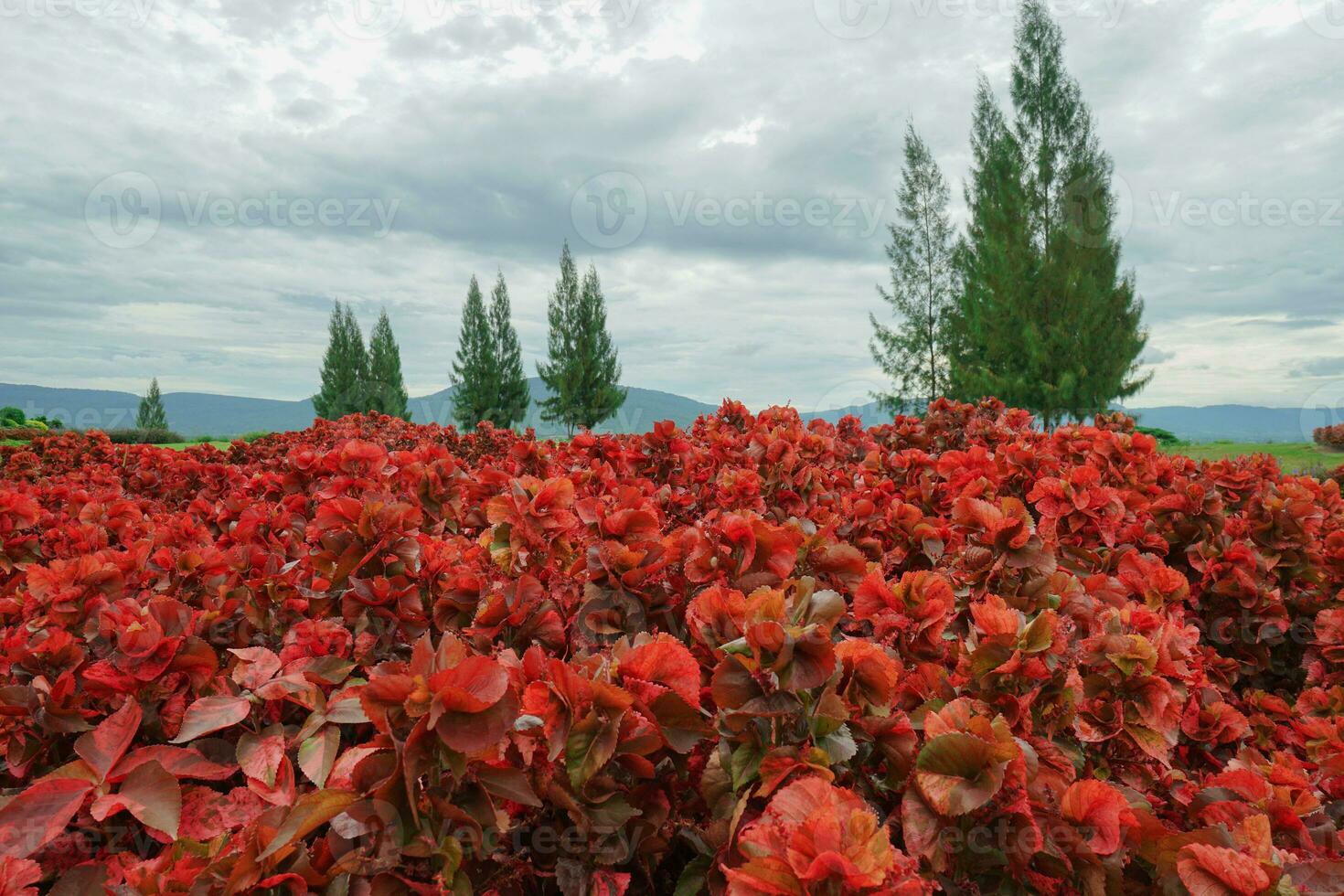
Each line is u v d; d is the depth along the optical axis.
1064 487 3.12
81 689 1.92
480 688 1.16
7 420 25.62
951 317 26.02
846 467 5.12
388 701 1.19
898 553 3.07
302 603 2.32
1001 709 1.66
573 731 1.26
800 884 1.02
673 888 1.57
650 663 1.40
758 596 1.51
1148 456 4.04
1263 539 3.55
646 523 2.04
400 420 9.47
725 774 1.42
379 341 50.78
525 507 2.25
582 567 2.00
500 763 1.25
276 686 1.74
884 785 1.48
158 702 1.85
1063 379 20.94
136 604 1.95
